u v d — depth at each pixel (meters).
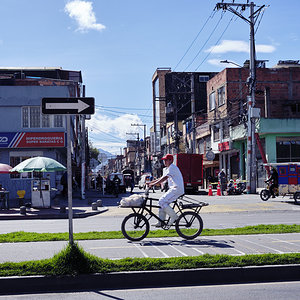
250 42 31.00
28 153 29.47
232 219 15.46
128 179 55.19
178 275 6.37
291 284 6.29
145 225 9.55
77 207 22.30
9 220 17.84
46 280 6.11
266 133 35.25
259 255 7.05
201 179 35.34
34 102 29.55
